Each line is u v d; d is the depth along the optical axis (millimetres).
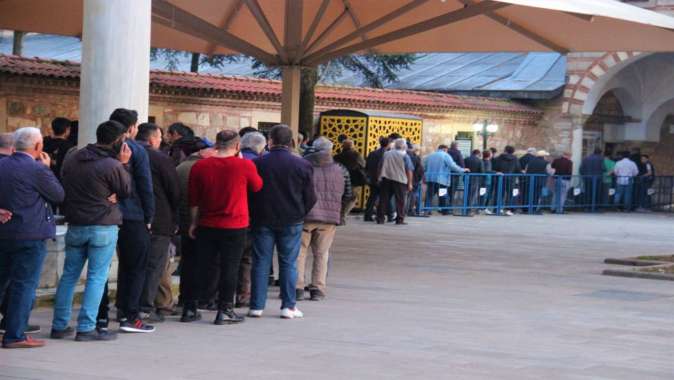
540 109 36188
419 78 37438
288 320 11266
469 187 29141
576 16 19953
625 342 10633
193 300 10984
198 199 10805
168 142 12219
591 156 34125
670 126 40656
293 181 11234
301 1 21047
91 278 9602
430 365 9062
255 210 11258
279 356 9250
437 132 32188
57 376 8141
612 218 31234
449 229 24047
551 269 17062
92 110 12031
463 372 8820
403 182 24562
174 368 8609
